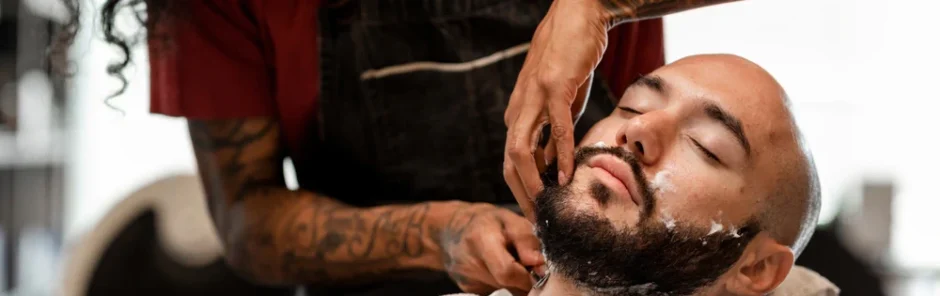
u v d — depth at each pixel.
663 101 0.99
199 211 1.84
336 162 1.27
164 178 1.88
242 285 1.84
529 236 1.04
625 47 1.24
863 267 1.50
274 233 1.22
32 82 2.60
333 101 1.21
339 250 1.18
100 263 1.80
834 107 2.81
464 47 1.18
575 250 0.93
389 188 1.25
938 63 2.77
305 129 1.27
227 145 1.24
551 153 0.99
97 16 1.25
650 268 0.92
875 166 2.82
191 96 1.20
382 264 1.16
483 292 1.09
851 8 2.74
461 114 1.19
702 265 0.94
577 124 1.16
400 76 1.20
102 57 2.70
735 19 2.71
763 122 0.96
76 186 2.85
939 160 2.79
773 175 0.96
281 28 1.19
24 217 2.72
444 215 1.12
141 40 1.25
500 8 1.18
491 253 1.03
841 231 1.78
